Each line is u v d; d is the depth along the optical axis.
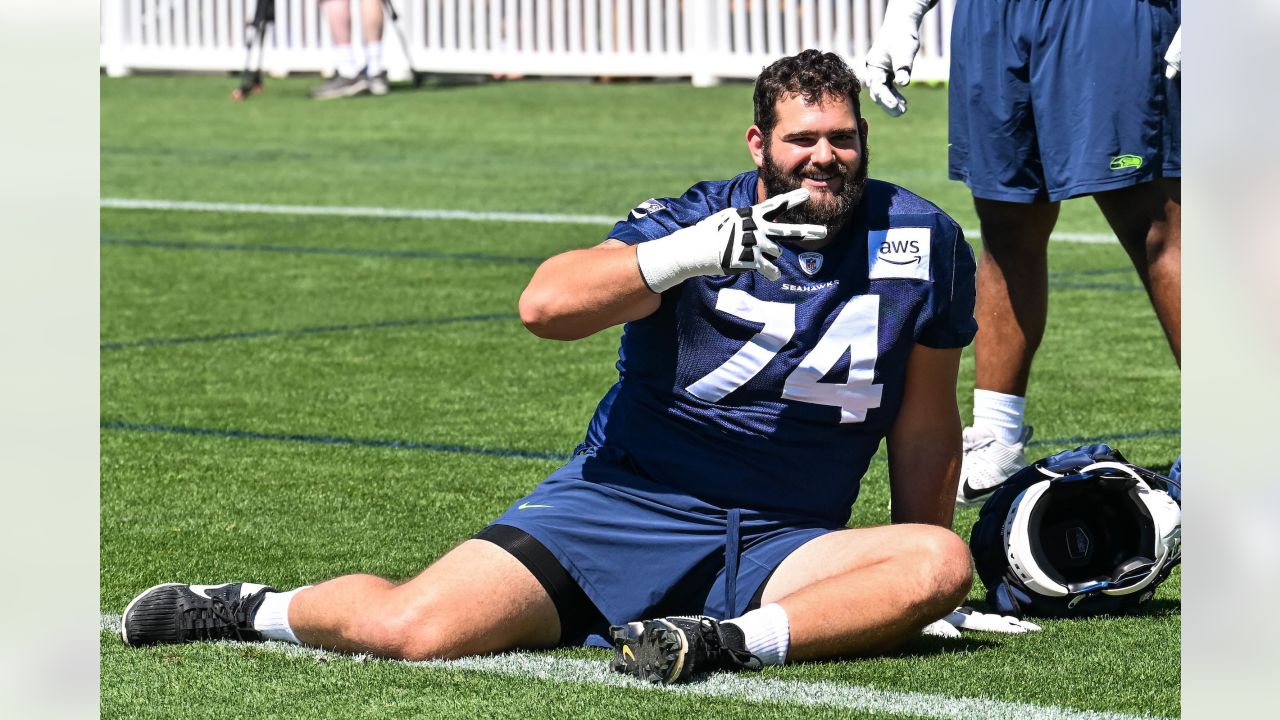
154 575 15.96
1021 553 14.25
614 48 82.31
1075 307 33.19
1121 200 17.67
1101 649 13.30
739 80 80.81
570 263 12.95
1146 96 16.95
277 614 13.34
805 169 12.70
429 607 12.79
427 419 23.61
